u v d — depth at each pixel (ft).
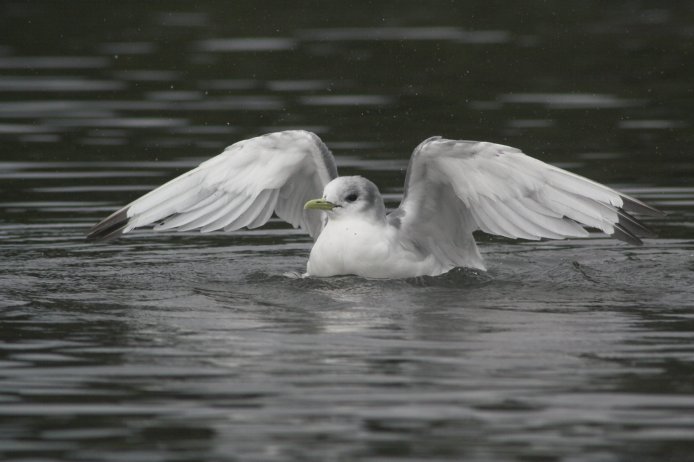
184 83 84.33
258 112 76.33
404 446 28.71
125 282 45.27
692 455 28.04
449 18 105.91
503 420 30.27
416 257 45.83
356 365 34.55
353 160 65.36
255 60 90.63
